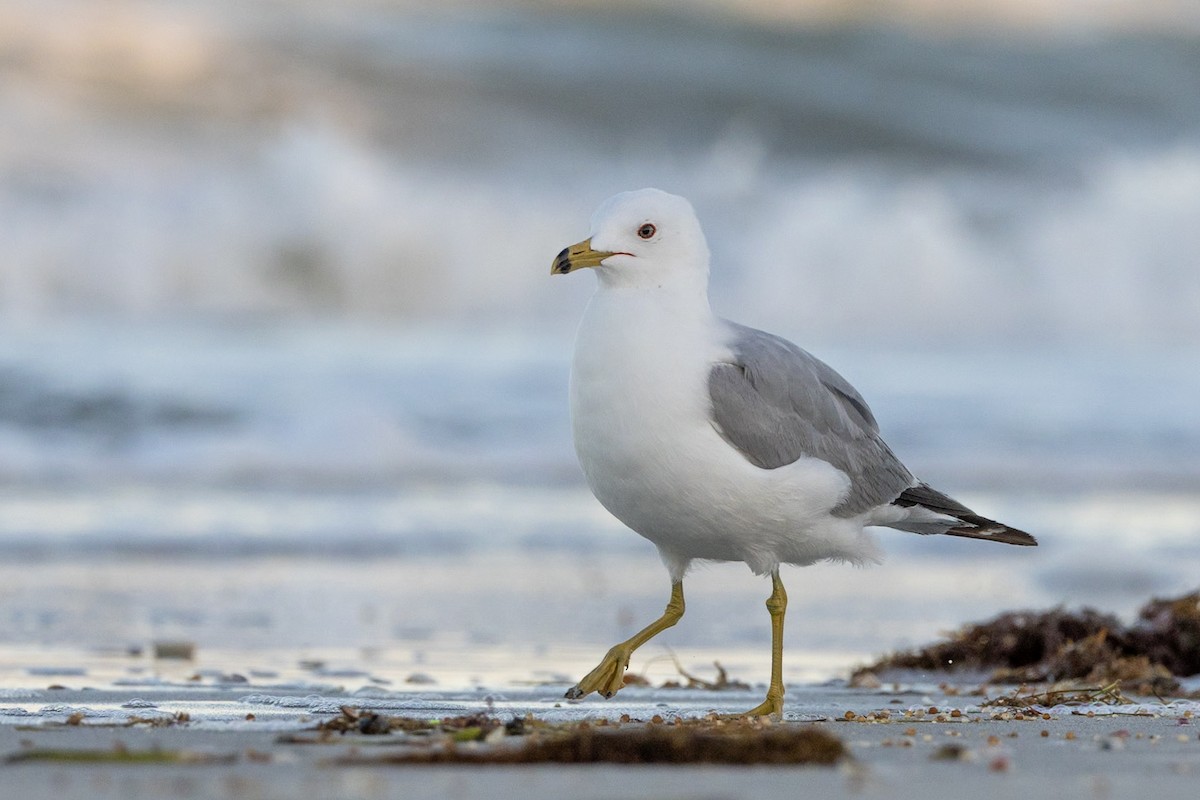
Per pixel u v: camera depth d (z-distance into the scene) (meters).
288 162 26.38
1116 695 7.03
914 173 32.44
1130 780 4.66
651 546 13.73
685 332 6.60
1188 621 8.74
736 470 6.51
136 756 4.73
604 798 4.18
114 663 8.30
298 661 8.58
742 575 12.68
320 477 15.97
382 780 4.41
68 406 17.30
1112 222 28.81
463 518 14.53
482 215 26.45
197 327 23.11
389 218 25.95
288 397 18.16
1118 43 39.47
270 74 30.47
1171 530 14.54
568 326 25.39
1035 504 15.74
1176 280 28.31
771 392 6.64
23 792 4.20
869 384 21.08
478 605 11.00
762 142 33.69
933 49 37.94
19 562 12.10
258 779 4.40
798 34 37.19
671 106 34.00
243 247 25.50
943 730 5.91
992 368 22.84
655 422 6.47
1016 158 34.16
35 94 27.66
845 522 6.96
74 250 24.73
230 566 12.29
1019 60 38.53
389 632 9.79
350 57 31.84
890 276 27.30
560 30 35.19
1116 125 36.59
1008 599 11.72
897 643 9.90
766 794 4.30
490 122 31.52
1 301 24.09
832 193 29.19
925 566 13.23
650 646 9.60
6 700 6.61
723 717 6.29
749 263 27.02
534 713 6.38
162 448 16.27
